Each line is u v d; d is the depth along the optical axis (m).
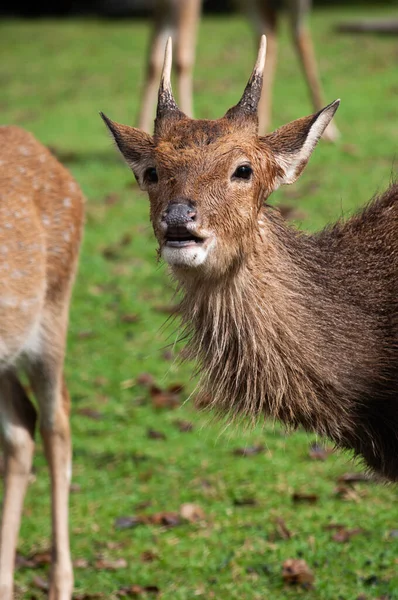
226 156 9.03
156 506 13.61
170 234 8.80
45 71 41.09
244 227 9.12
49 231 12.20
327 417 9.72
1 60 43.75
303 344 9.51
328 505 13.27
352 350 9.69
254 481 14.05
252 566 11.90
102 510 13.54
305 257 9.88
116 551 12.54
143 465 14.68
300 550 12.10
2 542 11.60
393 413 9.90
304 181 24.81
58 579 11.52
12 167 12.13
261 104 28.19
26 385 17.53
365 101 32.38
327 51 40.78
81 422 15.96
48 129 31.83
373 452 10.05
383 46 41.09
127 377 17.27
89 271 21.08
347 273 10.02
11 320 11.62
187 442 15.29
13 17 55.06
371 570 11.62
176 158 9.03
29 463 12.01
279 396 9.54
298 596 11.23
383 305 9.95
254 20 28.39
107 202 24.81
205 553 12.29
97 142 30.06
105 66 41.19
